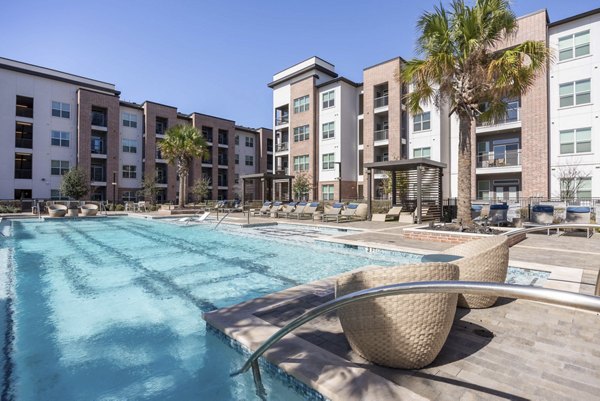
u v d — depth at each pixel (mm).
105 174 33031
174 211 22750
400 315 2277
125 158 34656
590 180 17828
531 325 3166
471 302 3590
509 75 9109
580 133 18141
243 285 5723
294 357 2551
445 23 9516
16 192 28312
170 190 36969
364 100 27312
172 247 9758
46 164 29797
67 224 17094
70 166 30516
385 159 27438
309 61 31672
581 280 4688
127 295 5141
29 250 9320
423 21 9945
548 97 19141
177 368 2941
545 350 2664
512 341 2830
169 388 2641
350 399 2020
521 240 8820
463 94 9695
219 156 42594
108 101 32562
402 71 10805
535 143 19141
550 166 19031
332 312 3545
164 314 4309
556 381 2223
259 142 47188
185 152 25344
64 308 4547
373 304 2328
